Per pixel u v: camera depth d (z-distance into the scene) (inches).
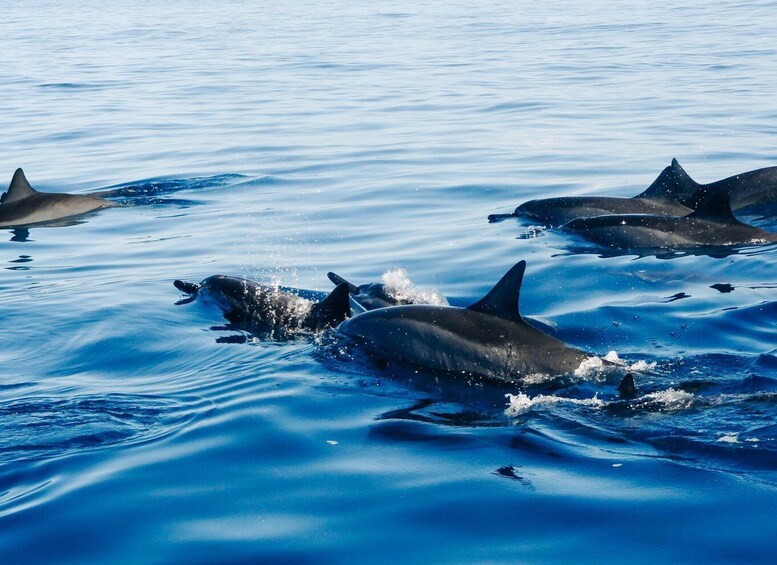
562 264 548.4
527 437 307.6
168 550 246.5
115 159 934.4
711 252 562.6
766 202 676.1
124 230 674.2
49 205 726.5
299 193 769.6
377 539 249.6
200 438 313.7
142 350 412.8
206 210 725.3
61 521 261.4
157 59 1881.2
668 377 354.0
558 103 1186.0
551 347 370.3
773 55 1603.1
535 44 1985.7
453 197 739.4
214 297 480.1
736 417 312.2
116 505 269.3
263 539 250.5
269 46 2133.4
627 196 726.5
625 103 1168.8
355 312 458.6
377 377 369.1
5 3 5364.2
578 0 3661.4
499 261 561.6
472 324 381.1
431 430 316.5
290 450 303.7
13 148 1000.2
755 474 274.5
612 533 248.2
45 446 308.0
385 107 1200.2
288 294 469.4
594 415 321.7
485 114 1124.5
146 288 513.7
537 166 839.7
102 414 334.0
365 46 2055.9
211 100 1304.1
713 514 255.0
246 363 390.3
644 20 2529.5
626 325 430.9
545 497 267.7
